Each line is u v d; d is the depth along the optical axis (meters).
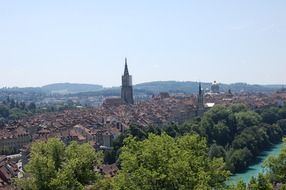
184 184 72.94
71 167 100.94
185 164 73.00
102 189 98.00
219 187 79.81
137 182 75.31
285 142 85.31
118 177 78.62
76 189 96.50
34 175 102.00
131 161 77.38
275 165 83.00
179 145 86.50
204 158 84.44
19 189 117.62
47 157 108.69
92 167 108.94
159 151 76.94
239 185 72.88
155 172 72.19
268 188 74.00
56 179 95.44
